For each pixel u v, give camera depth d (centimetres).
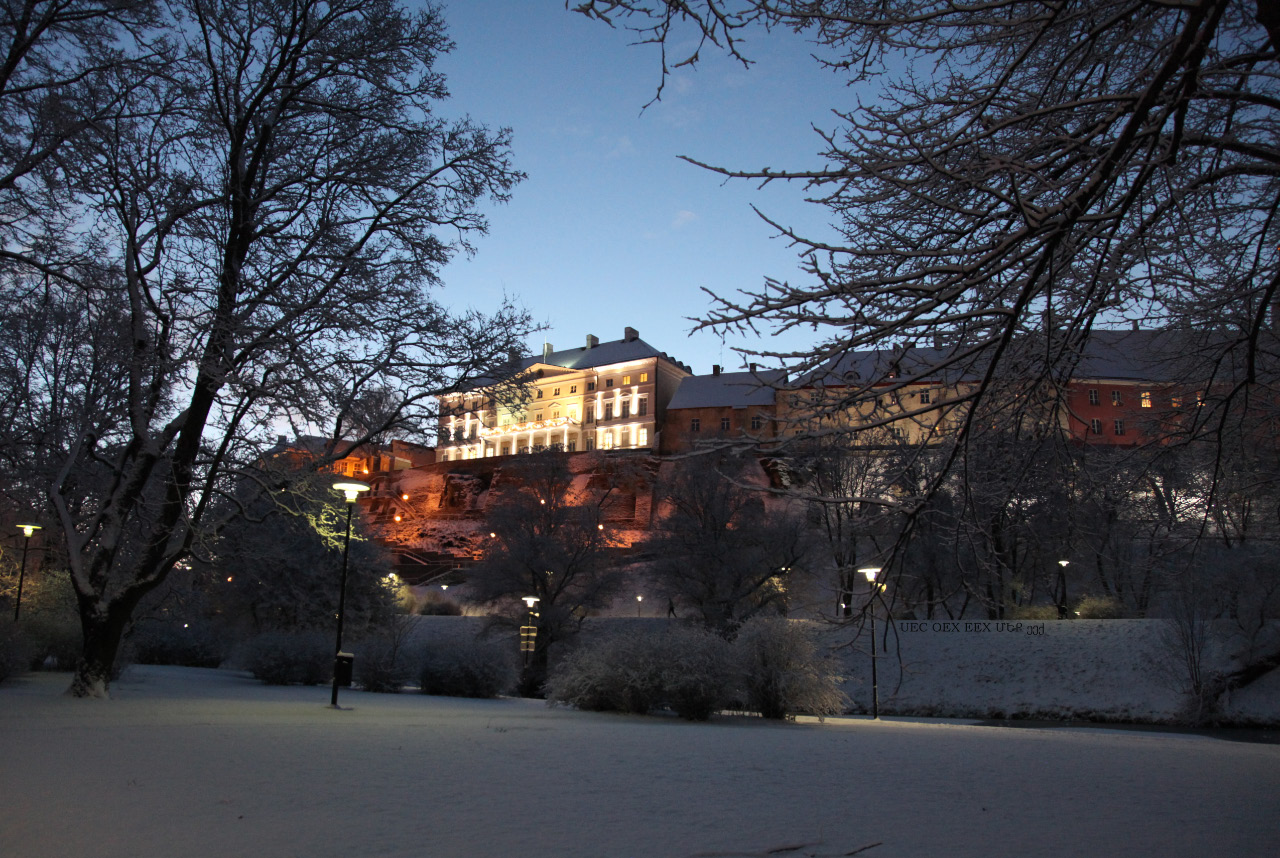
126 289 1864
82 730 1185
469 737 1311
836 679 2386
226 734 1212
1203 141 486
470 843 560
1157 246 618
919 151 509
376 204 2041
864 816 706
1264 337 734
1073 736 2009
